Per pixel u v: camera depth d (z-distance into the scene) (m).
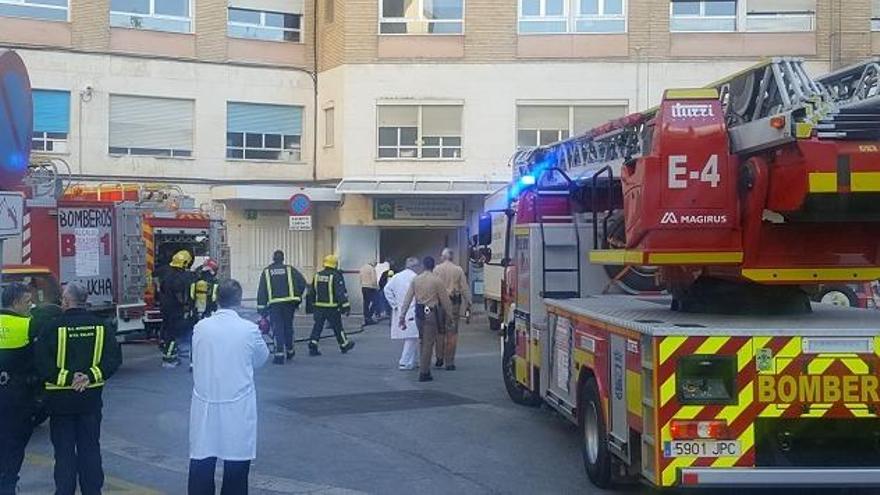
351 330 23.00
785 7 26.78
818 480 6.71
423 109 27.50
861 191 6.65
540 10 27.23
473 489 8.33
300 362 16.72
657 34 26.86
